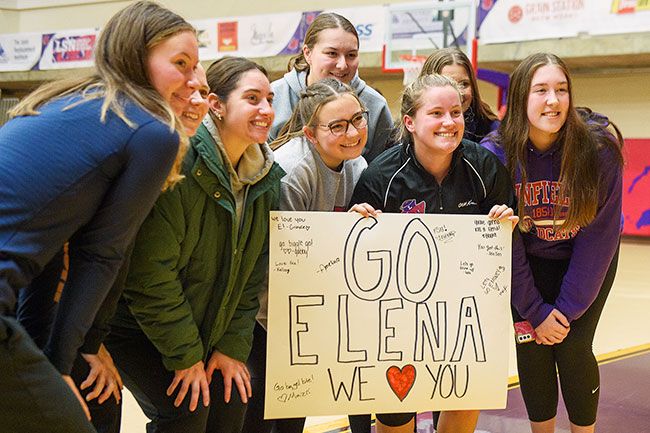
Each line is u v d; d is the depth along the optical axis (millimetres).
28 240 1297
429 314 2098
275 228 1991
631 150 8953
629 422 2957
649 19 7715
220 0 10992
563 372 2369
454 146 2088
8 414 1303
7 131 1369
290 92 2850
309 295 2023
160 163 1391
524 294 2283
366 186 2178
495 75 9219
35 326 1571
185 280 1840
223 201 1783
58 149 1329
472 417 2293
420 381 2102
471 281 2113
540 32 8289
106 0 11766
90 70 1543
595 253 2252
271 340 2010
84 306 1415
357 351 2059
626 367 3807
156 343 1773
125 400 3256
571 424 2438
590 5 8008
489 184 2186
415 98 2111
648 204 8883
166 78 1501
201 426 1805
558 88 2182
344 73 2719
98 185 1359
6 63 11914
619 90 9219
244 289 1959
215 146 1806
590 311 2352
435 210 2164
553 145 2264
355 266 2049
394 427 2266
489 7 8539
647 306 5473
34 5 12297
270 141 2744
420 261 2088
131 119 1380
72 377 1661
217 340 1900
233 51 10164
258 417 2096
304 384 2035
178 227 1739
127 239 1438
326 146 2086
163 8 1543
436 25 6895
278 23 9859
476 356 2123
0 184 1298
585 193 2189
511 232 2137
